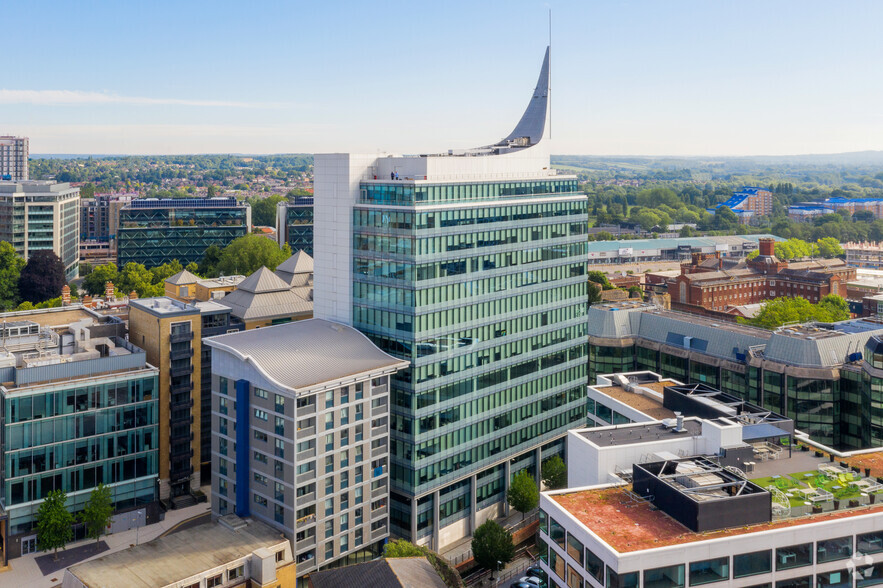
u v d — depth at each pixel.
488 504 167.25
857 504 99.88
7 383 146.38
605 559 89.00
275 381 131.38
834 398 172.00
